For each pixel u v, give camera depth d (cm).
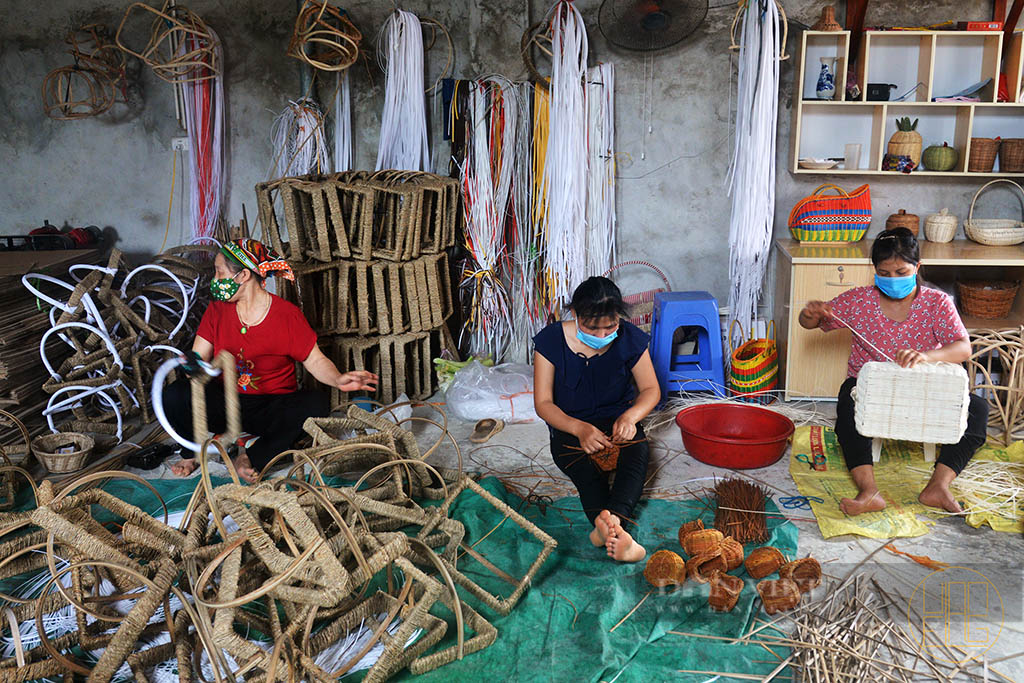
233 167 470
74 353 386
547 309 455
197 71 448
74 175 480
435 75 452
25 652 212
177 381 330
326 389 402
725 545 252
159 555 236
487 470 335
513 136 438
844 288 394
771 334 449
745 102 407
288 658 194
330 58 444
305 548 193
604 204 448
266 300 323
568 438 300
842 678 204
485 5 433
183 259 418
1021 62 401
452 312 441
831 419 384
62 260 388
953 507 284
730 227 436
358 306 399
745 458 320
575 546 272
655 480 322
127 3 453
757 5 394
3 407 352
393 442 283
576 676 209
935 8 420
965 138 414
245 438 341
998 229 411
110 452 356
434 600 208
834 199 418
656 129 448
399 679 210
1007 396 347
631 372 307
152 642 221
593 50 441
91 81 465
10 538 278
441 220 413
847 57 408
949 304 304
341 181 396
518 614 236
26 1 455
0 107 472
